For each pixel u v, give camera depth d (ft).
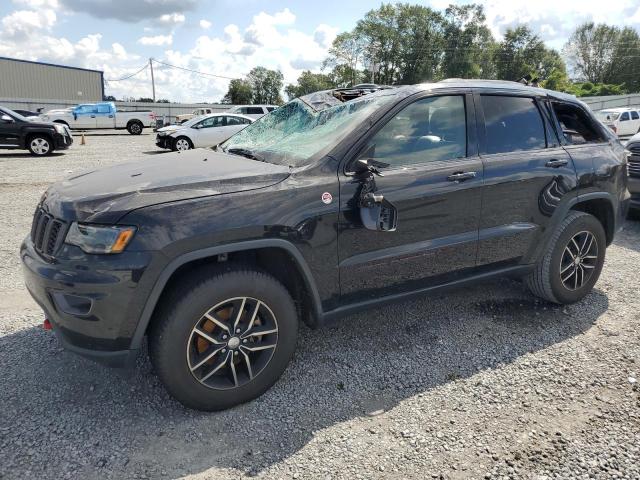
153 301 7.72
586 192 12.60
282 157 9.93
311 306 9.38
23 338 11.20
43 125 50.42
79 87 164.86
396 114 9.95
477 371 10.16
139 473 7.34
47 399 9.02
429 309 13.05
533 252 12.08
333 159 9.23
